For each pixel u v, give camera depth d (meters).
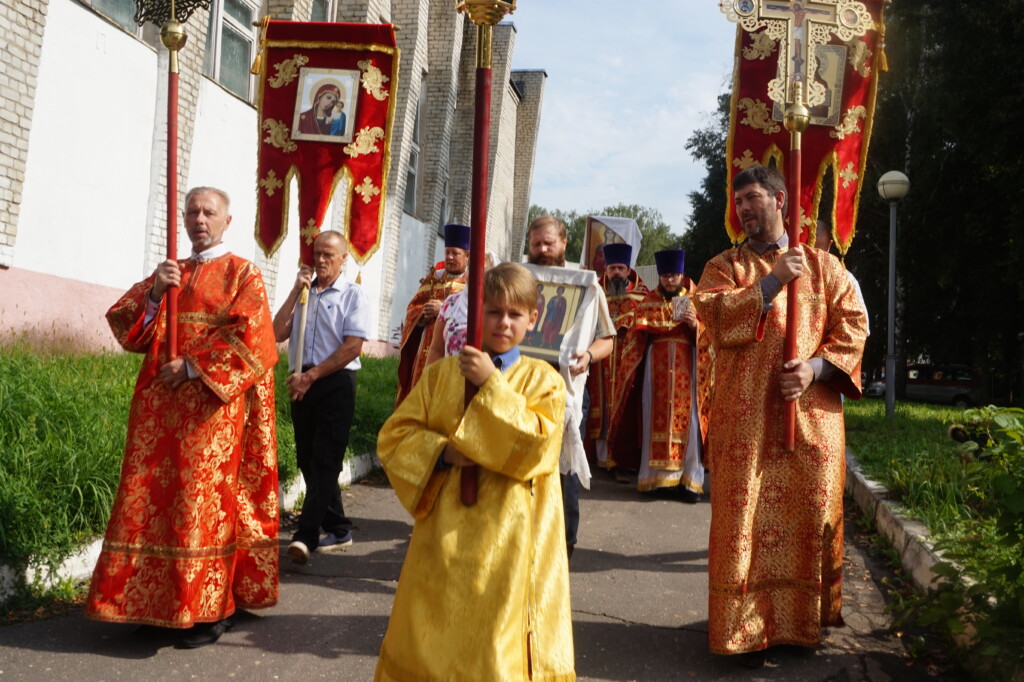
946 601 3.94
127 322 4.42
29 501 4.68
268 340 4.42
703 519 7.40
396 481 2.92
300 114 6.53
